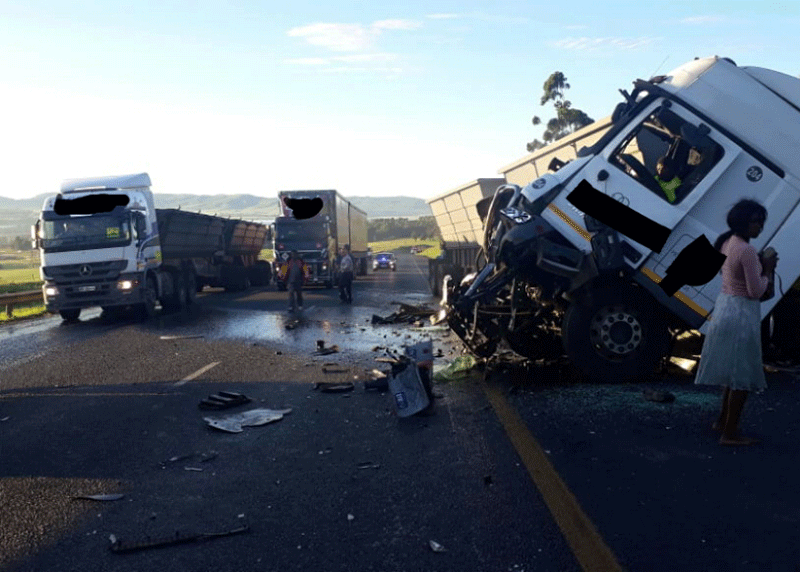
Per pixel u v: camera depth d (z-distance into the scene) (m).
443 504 4.65
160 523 4.51
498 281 8.88
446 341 12.80
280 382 9.25
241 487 5.15
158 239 20.56
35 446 6.44
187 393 8.68
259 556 3.98
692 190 8.00
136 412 7.72
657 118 8.38
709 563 3.67
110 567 3.89
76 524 4.53
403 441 6.20
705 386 7.97
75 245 18.34
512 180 15.40
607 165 8.23
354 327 15.73
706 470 5.11
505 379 8.76
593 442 5.90
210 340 13.99
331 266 32.12
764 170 7.97
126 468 5.69
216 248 28.34
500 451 5.77
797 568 3.59
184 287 22.95
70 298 18.44
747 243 5.51
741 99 8.05
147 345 13.51
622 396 7.55
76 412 7.81
